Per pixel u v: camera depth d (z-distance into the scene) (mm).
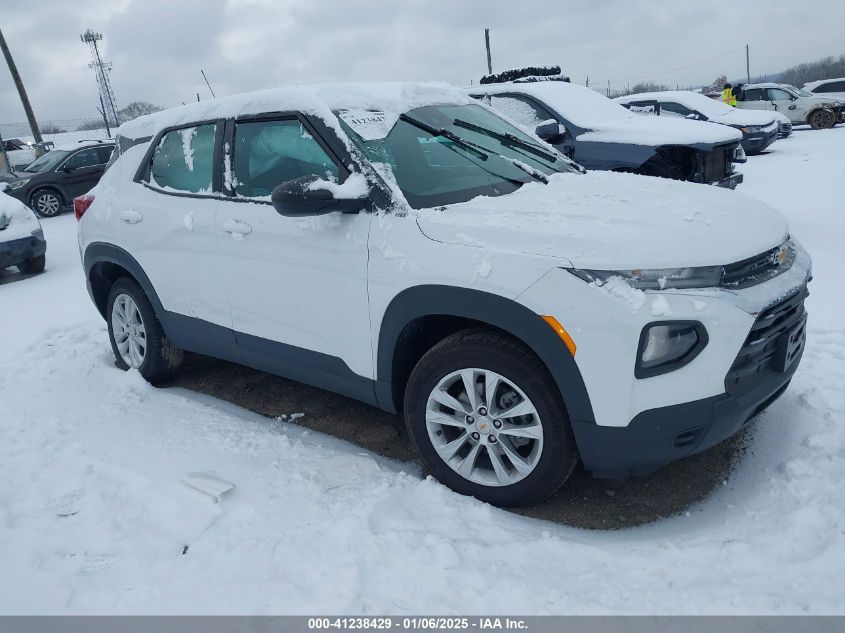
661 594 2217
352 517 2645
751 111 15000
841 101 21219
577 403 2482
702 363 2371
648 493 2916
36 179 13656
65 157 14117
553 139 6320
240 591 2322
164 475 3119
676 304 2355
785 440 3049
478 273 2578
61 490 3053
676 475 3029
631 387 2389
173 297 3912
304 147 3246
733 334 2377
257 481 3021
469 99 4047
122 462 3266
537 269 2482
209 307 3707
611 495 2916
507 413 2689
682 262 2414
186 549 2582
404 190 3000
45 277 8328
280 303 3318
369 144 3129
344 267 2994
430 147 3342
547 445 2619
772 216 2994
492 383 2684
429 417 2881
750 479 2898
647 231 2559
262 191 3434
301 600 2262
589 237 2518
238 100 3645
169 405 3969
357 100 3381
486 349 2654
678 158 6371
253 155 3486
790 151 15039
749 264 2547
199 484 2965
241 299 3504
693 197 3006
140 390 4207
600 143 6562
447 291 2658
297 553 2480
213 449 3367
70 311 6477
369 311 2945
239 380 4465
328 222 3035
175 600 2307
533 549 2469
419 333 2973
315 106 3232
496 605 2201
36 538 2693
